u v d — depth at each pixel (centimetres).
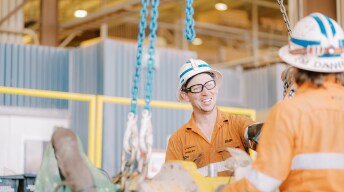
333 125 229
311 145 227
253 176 227
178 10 1692
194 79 370
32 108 792
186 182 260
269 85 1030
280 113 229
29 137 776
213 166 326
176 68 895
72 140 244
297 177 229
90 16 1480
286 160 225
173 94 886
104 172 269
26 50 820
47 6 1136
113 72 835
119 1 1505
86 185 235
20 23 1194
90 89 839
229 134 368
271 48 1872
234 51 1934
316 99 232
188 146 375
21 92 534
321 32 238
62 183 238
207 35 1878
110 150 784
